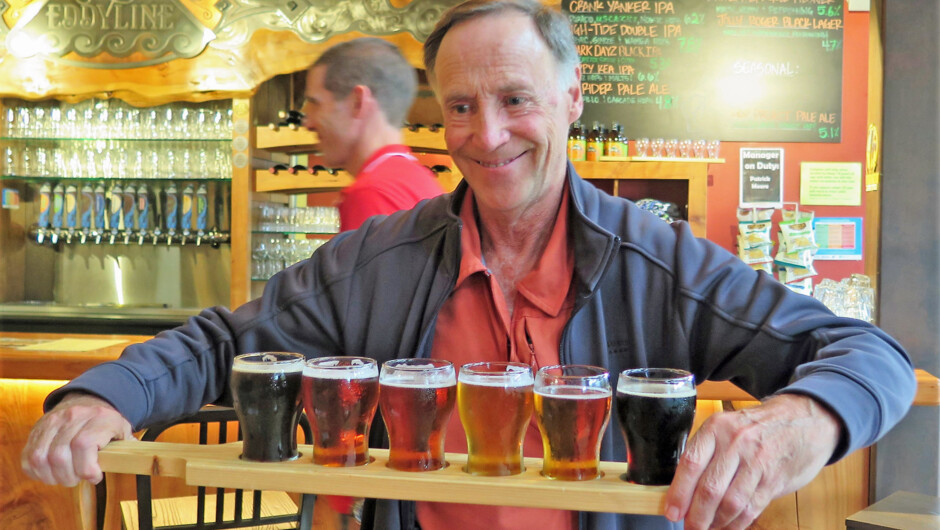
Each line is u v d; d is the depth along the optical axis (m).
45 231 4.09
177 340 1.17
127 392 1.05
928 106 2.74
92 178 4.03
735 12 4.29
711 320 1.10
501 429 0.91
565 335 1.12
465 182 1.23
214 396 1.21
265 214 4.01
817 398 0.85
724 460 0.81
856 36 4.29
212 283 4.18
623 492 0.85
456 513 1.10
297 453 1.00
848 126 4.32
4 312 3.86
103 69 3.86
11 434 2.80
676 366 1.12
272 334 1.23
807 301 1.09
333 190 4.08
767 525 2.68
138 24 3.84
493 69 1.07
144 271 4.21
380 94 2.20
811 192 4.35
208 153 3.99
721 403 2.69
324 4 3.79
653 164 3.79
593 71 4.32
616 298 1.15
